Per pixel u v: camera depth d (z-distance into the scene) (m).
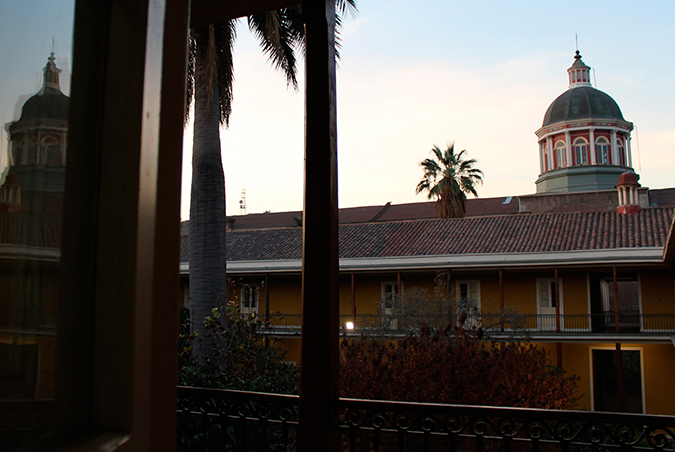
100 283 0.71
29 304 0.66
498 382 8.55
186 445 3.68
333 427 2.80
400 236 24.19
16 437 0.62
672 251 16.62
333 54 3.08
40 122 0.68
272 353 8.73
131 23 0.75
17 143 0.65
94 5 0.76
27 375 0.65
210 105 10.20
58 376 0.67
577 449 7.45
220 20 3.46
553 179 46.31
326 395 2.76
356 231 25.75
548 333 18.92
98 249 0.72
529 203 39.34
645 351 18.56
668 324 18.75
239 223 48.22
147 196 0.73
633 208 23.38
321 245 2.87
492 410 2.95
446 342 9.03
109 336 0.70
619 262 18.62
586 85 48.00
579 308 19.91
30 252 0.66
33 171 0.67
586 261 18.95
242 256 24.78
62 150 0.70
